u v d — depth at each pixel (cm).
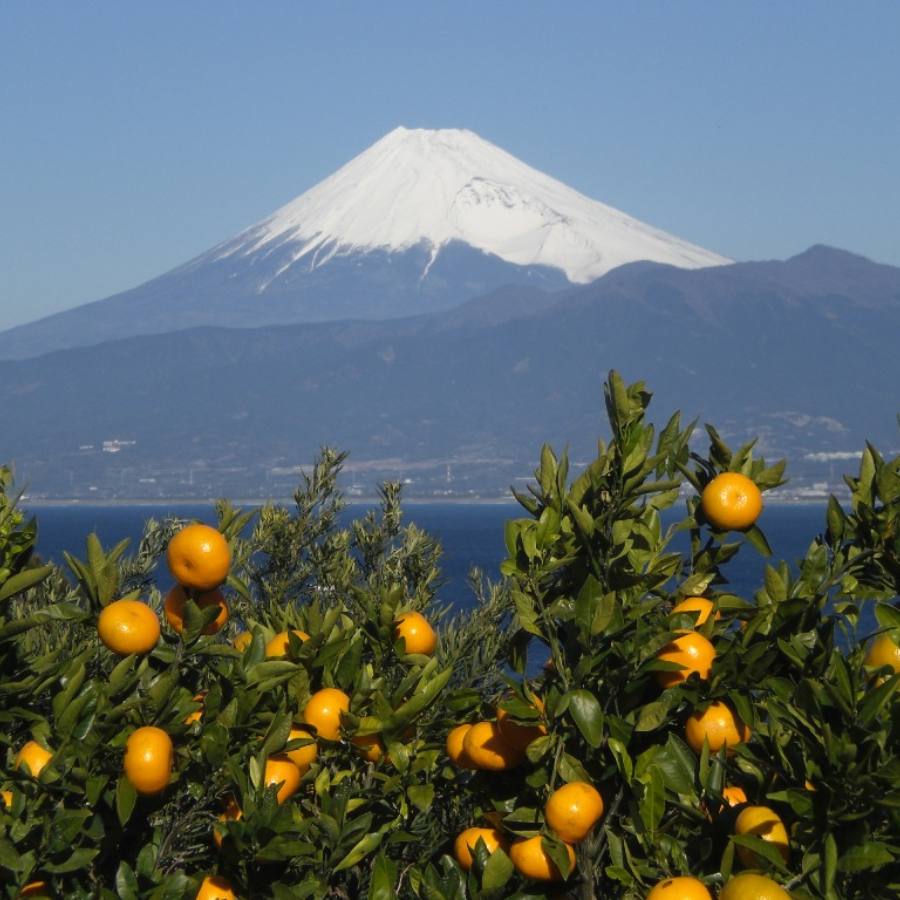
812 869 372
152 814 449
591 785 423
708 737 422
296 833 414
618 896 431
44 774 409
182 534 449
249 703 437
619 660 429
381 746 472
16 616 595
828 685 382
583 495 460
